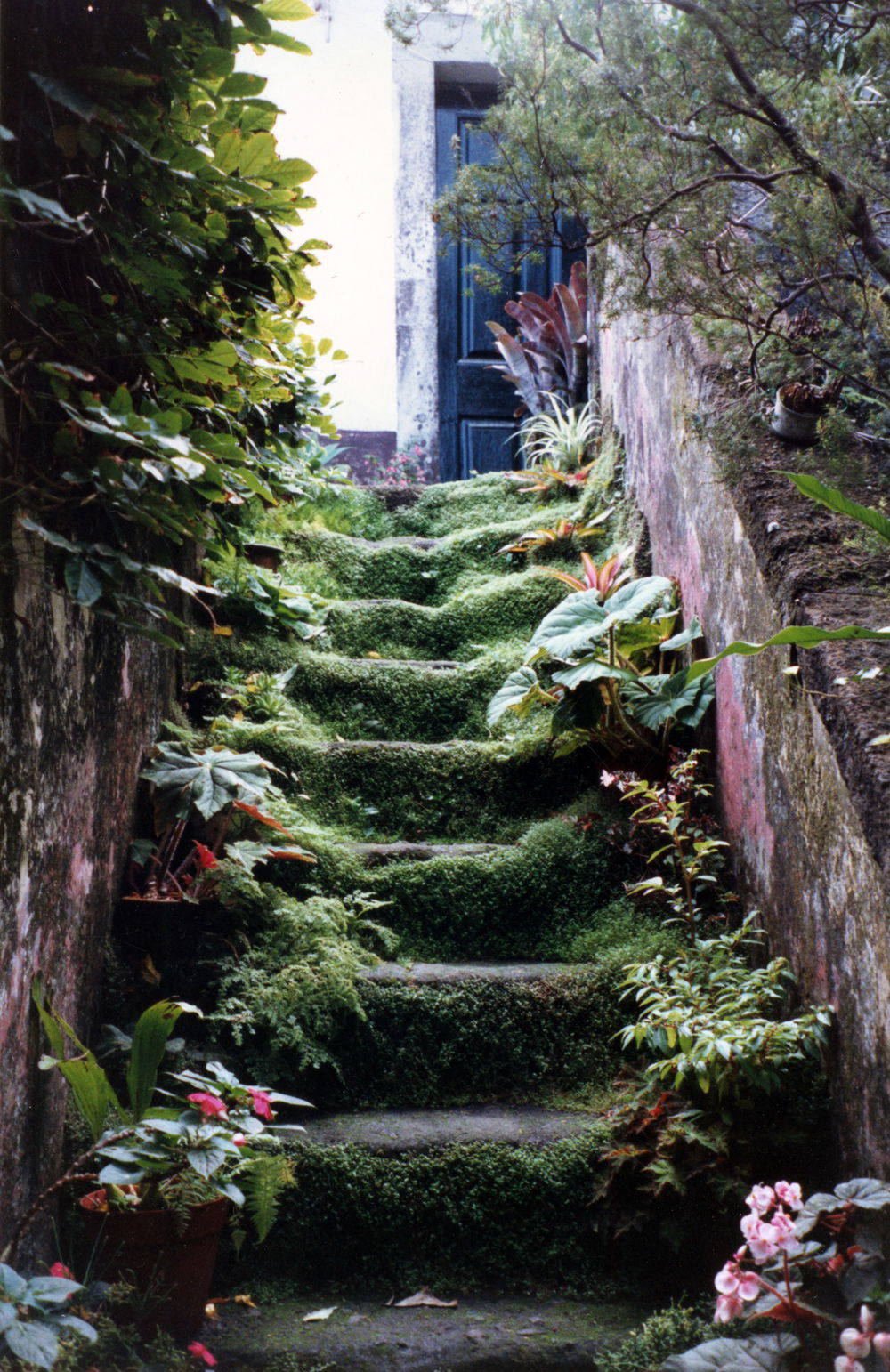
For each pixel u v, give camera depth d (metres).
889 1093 1.95
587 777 3.57
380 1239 2.35
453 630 4.42
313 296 2.75
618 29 2.41
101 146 1.92
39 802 2.14
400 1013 2.75
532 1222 2.36
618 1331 2.13
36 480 2.00
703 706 3.22
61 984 2.29
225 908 2.83
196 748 3.34
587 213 2.66
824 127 2.21
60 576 2.18
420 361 6.48
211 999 2.70
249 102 2.21
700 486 3.36
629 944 2.91
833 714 2.08
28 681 2.07
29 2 1.82
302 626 4.07
